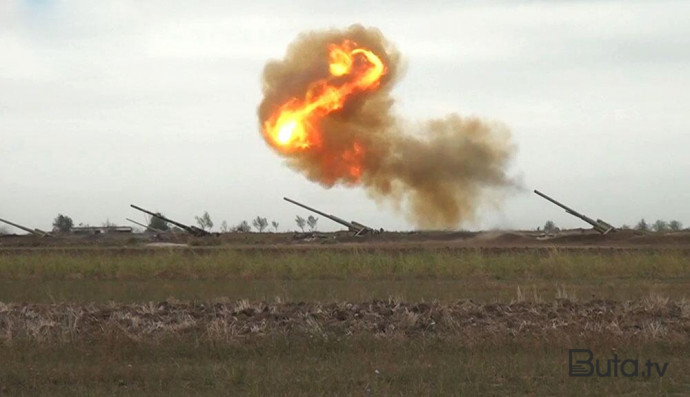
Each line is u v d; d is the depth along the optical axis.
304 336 22.09
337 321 24.41
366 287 36.53
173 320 24.62
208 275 43.88
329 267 44.50
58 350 20.56
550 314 25.39
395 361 19.36
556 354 20.06
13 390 16.97
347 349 20.88
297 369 18.50
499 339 21.38
